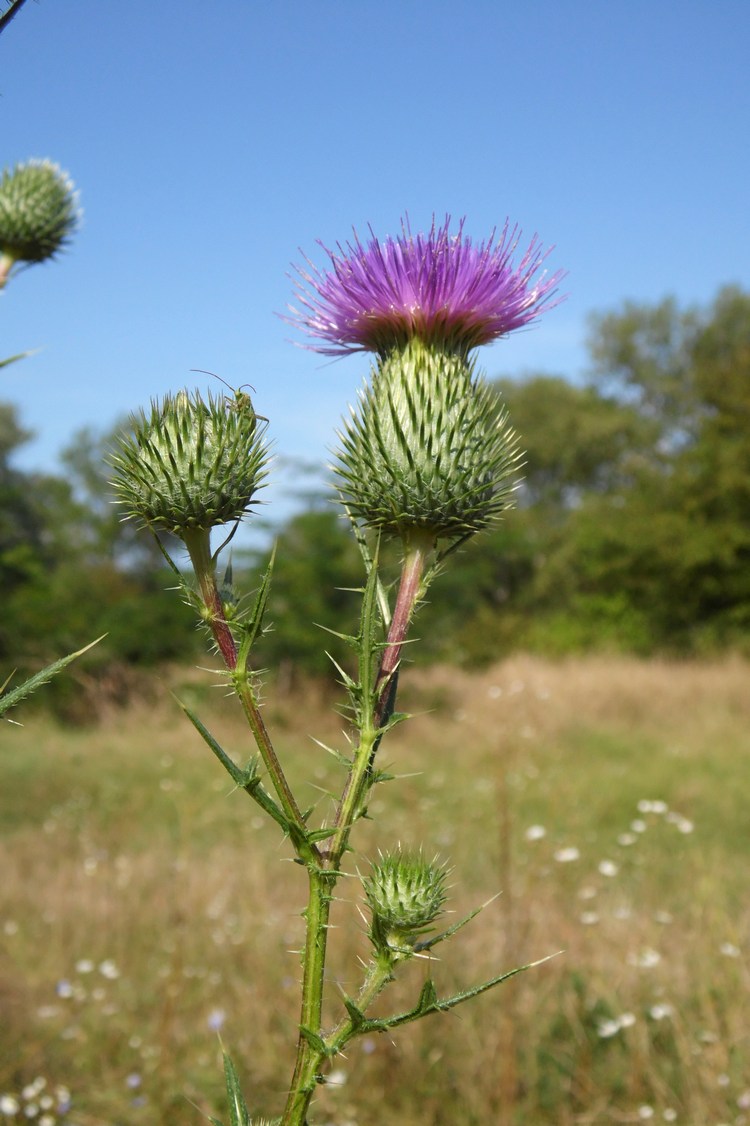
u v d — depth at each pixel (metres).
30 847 8.92
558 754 13.02
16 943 6.10
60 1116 4.33
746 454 26.25
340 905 5.97
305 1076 1.44
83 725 15.45
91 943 6.17
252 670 1.51
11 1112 4.24
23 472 26.73
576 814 9.38
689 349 43.19
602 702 16.70
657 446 42.91
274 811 1.46
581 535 28.34
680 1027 4.52
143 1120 4.35
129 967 5.80
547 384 44.78
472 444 2.01
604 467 44.19
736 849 8.66
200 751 13.28
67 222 2.79
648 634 25.91
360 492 1.98
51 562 25.83
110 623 16.55
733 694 17.45
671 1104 4.29
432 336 2.24
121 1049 4.94
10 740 14.24
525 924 5.23
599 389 45.97
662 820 9.68
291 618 15.56
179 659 16.50
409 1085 4.52
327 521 16.78
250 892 6.88
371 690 1.57
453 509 1.93
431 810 9.87
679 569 25.38
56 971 5.74
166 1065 4.60
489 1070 4.49
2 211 2.71
